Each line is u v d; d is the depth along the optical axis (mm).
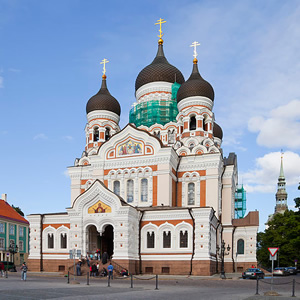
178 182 57219
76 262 46344
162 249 46906
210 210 45500
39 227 52094
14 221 81188
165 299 22188
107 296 22969
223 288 31484
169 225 47125
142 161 55312
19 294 22891
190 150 59125
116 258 44812
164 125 66625
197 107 62531
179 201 56500
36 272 49781
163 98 69438
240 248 58281
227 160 69812
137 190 54969
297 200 52625
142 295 24125
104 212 47062
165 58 74188
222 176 61125
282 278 50562
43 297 21516
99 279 39656
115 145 57500
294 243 56344
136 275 44938
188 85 63500
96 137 68938
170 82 70688
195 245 45375
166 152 54000
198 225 45688
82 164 64812
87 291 26031
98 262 45250
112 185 56781
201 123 61656
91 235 50125
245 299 23312
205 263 44438
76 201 48406
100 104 67938
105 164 57531
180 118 63688
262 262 96875
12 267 55469
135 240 47281
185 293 26156
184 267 45344
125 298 22203
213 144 60594
